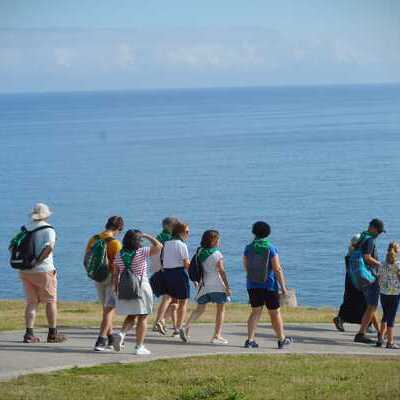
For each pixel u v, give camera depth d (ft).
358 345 61.98
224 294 59.16
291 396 42.63
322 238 252.62
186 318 77.36
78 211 328.08
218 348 57.36
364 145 583.58
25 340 56.80
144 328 53.67
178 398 42.32
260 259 57.16
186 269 61.16
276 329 58.18
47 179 448.65
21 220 308.81
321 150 561.84
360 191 358.43
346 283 69.36
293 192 365.20
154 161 529.45
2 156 602.85
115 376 47.21
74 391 43.68
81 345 56.44
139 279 52.85
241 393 42.47
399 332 70.44
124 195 372.99
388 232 259.39
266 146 611.06
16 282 197.57
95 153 598.75
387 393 42.91
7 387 44.32
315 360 52.95
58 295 180.45
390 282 60.64
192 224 285.64
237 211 313.73
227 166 487.20
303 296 178.09
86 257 54.13
